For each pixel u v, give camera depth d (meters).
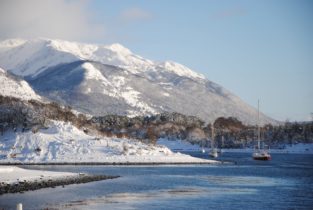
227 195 98.44
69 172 143.38
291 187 114.50
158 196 95.94
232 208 82.44
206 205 85.12
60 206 81.56
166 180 130.00
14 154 193.75
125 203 86.38
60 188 104.12
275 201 90.44
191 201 89.69
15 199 86.81
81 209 79.62
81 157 194.75
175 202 88.31
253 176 147.12
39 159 190.25
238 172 164.88
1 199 86.50
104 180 125.88
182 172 160.75
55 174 126.69
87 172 152.88
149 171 162.75
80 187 107.62
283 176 148.12
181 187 112.69
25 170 129.50
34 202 84.38
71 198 90.50
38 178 115.19
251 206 84.69
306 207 84.00
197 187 113.00
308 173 162.12
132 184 117.56
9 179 108.75
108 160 195.12
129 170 165.62
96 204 84.69
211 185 117.81
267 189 109.81
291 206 84.94
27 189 99.12
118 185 114.44
